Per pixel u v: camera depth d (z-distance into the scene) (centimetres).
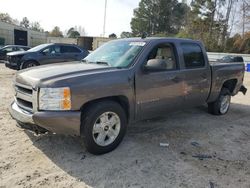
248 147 495
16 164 388
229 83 724
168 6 7012
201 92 595
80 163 400
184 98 550
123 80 436
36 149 437
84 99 394
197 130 570
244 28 3991
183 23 6600
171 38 538
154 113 502
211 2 4828
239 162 430
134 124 584
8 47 2139
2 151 424
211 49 4338
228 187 358
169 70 513
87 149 418
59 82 382
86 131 404
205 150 469
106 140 434
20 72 450
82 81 394
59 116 378
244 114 738
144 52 475
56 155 420
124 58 477
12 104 457
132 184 353
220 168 406
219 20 4844
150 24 7038
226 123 636
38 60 1314
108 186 347
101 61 499
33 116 386
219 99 678
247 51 3931
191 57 568
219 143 505
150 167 398
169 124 599
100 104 414
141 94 464
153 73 480
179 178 373
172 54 530
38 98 388
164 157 432
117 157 423
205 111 731
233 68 697
